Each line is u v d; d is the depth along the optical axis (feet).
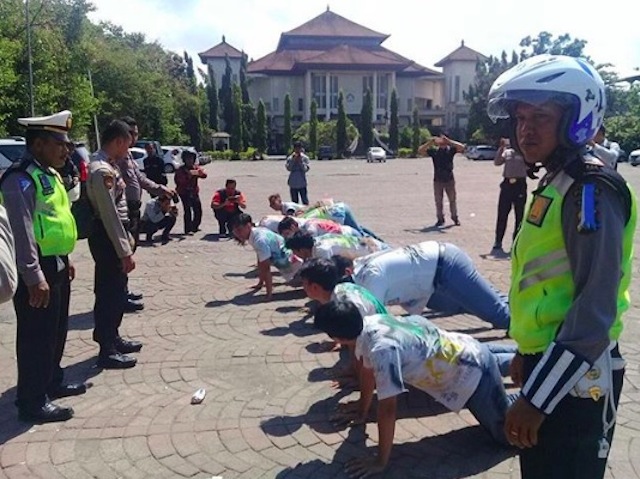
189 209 36.86
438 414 13.04
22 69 75.92
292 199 46.29
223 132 212.23
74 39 89.86
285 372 15.40
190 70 246.27
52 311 12.75
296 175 45.68
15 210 11.58
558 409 6.14
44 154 12.39
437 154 39.22
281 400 13.85
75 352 17.02
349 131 188.24
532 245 6.21
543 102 5.95
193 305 21.42
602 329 5.63
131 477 10.94
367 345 10.98
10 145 44.65
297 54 237.25
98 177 14.80
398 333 11.00
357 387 14.37
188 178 36.60
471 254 29.86
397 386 10.52
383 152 154.71
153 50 171.42
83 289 23.97
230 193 35.83
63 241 12.67
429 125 245.04
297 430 12.48
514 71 6.31
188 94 187.52
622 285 6.16
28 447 11.97
